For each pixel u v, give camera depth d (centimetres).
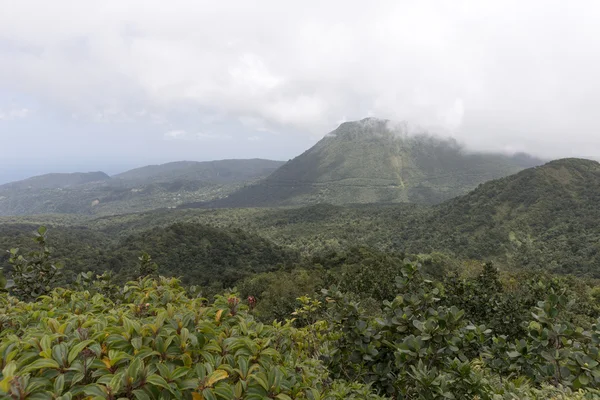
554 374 477
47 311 378
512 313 1094
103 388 196
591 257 8800
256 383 248
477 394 404
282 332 421
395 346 432
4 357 227
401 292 509
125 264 7306
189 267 8631
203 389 220
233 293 458
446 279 1577
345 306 496
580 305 2183
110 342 238
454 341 412
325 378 431
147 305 373
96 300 428
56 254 7244
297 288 5009
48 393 193
